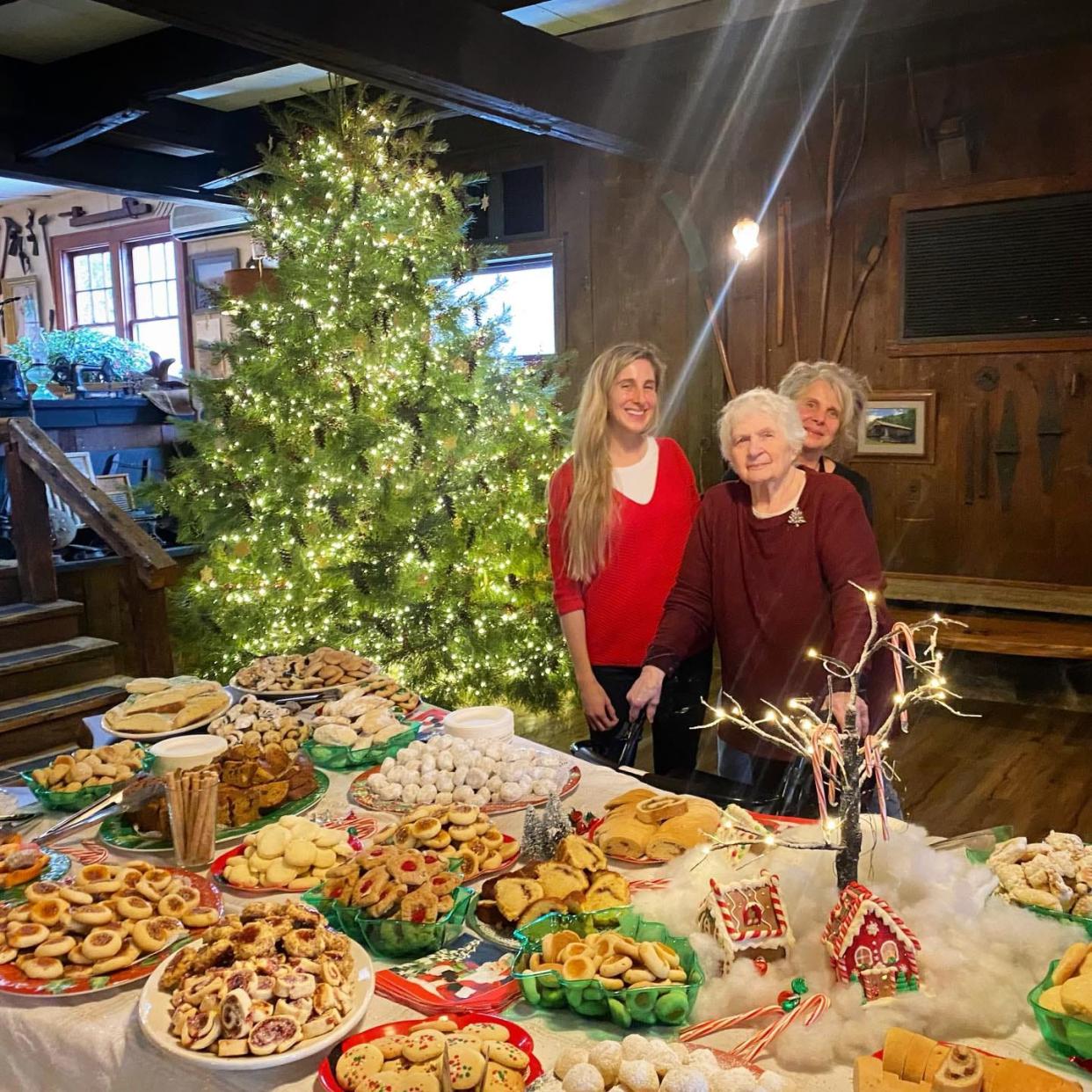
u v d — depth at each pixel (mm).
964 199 4594
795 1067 1024
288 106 4844
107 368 7055
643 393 2629
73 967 1249
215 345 4418
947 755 4008
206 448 4301
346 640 4121
